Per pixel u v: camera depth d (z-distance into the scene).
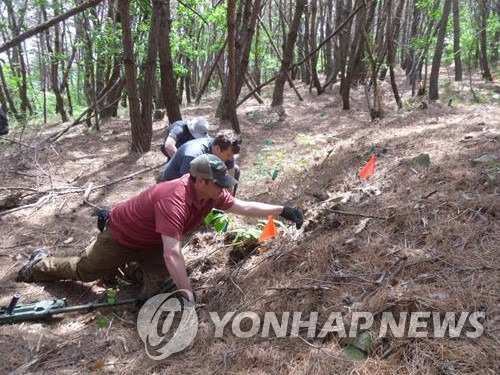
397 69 18.34
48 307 3.23
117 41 9.34
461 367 2.16
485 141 4.75
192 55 11.55
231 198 3.28
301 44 16.45
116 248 3.34
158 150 7.76
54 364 2.76
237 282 3.27
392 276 2.83
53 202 5.55
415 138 5.56
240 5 10.02
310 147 7.02
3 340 2.98
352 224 3.50
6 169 6.83
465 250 2.93
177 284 2.89
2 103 13.20
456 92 12.16
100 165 7.11
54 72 11.63
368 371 2.26
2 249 4.41
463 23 15.06
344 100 10.60
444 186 3.72
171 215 2.93
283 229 3.74
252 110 10.93
